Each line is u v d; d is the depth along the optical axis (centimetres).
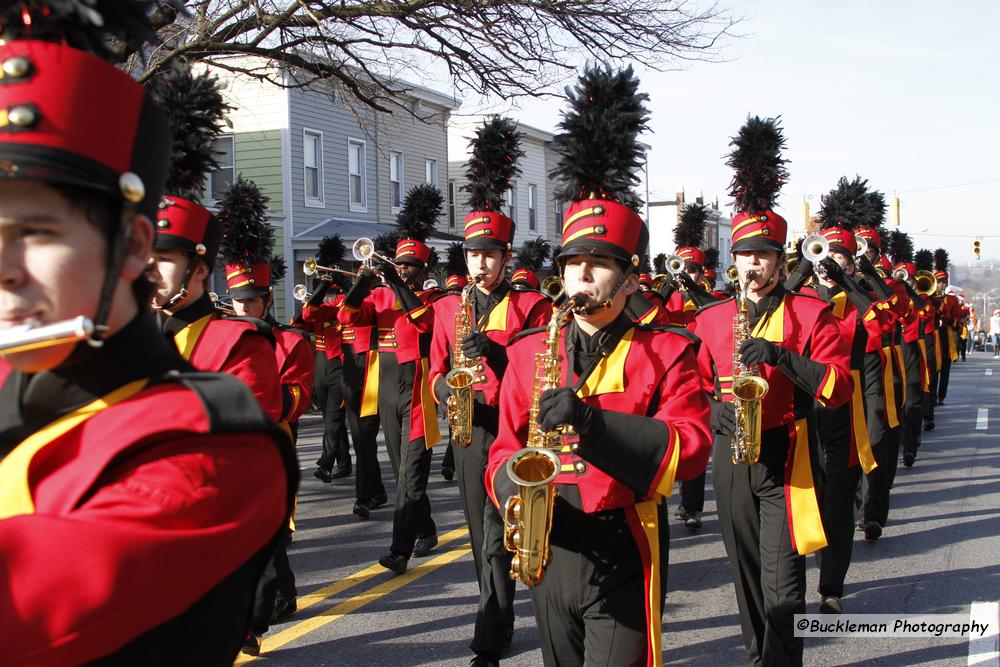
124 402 121
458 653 492
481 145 585
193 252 362
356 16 1121
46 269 113
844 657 480
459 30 1127
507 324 551
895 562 650
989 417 1442
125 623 106
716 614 552
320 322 955
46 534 103
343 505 855
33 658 100
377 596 589
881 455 714
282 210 2055
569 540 294
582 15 1088
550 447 291
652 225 4969
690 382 307
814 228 920
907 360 1020
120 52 159
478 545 495
